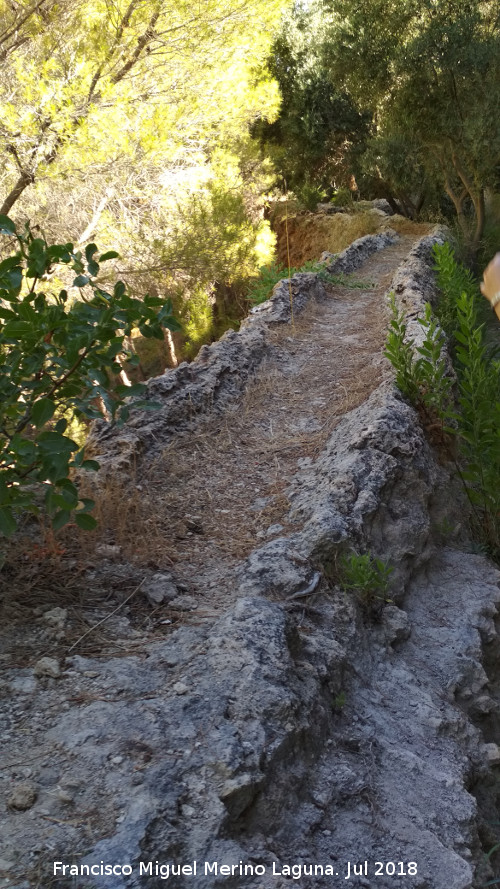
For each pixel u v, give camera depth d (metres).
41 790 2.33
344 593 3.80
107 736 2.55
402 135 21.64
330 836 2.61
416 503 4.81
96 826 2.20
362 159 24.34
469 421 5.18
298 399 6.76
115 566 3.76
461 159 21.55
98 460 4.75
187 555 4.07
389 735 3.25
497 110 19.33
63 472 2.93
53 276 8.66
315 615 3.60
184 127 11.07
